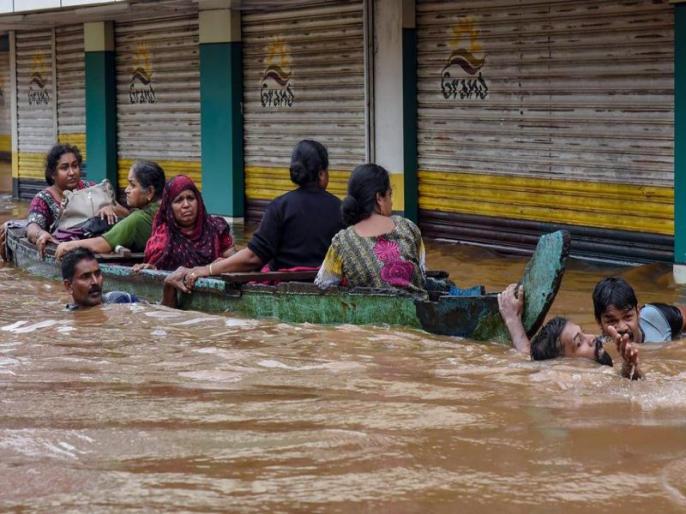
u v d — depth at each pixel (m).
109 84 23.23
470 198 16.38
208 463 5.77
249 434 6.28
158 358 8.52
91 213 13.57
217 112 20.36
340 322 9.61
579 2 14.37
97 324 9.93
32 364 8.38
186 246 11.59
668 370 7.75
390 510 5.07
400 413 6.70
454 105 16.41
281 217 10.48
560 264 8.31
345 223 9.91
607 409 6.74
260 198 20.19
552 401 6.95
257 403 7.00
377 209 9.70
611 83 14.11
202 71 20.58
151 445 6.10
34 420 6.69
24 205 24.95
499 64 15.62
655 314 8.95
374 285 9.48
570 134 14.75
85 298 10.73
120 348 8.92
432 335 9.07
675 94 12.98
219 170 20.47
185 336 9.36
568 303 11.49
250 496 5.27
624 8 13.80
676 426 6.35
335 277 9.68
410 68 16.88
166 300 10.89
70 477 5.58
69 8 20.53
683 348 8.46
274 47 19.42
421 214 17.23
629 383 7.31
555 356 8.00
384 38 17.14
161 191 12.62
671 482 5.39
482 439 6.13
